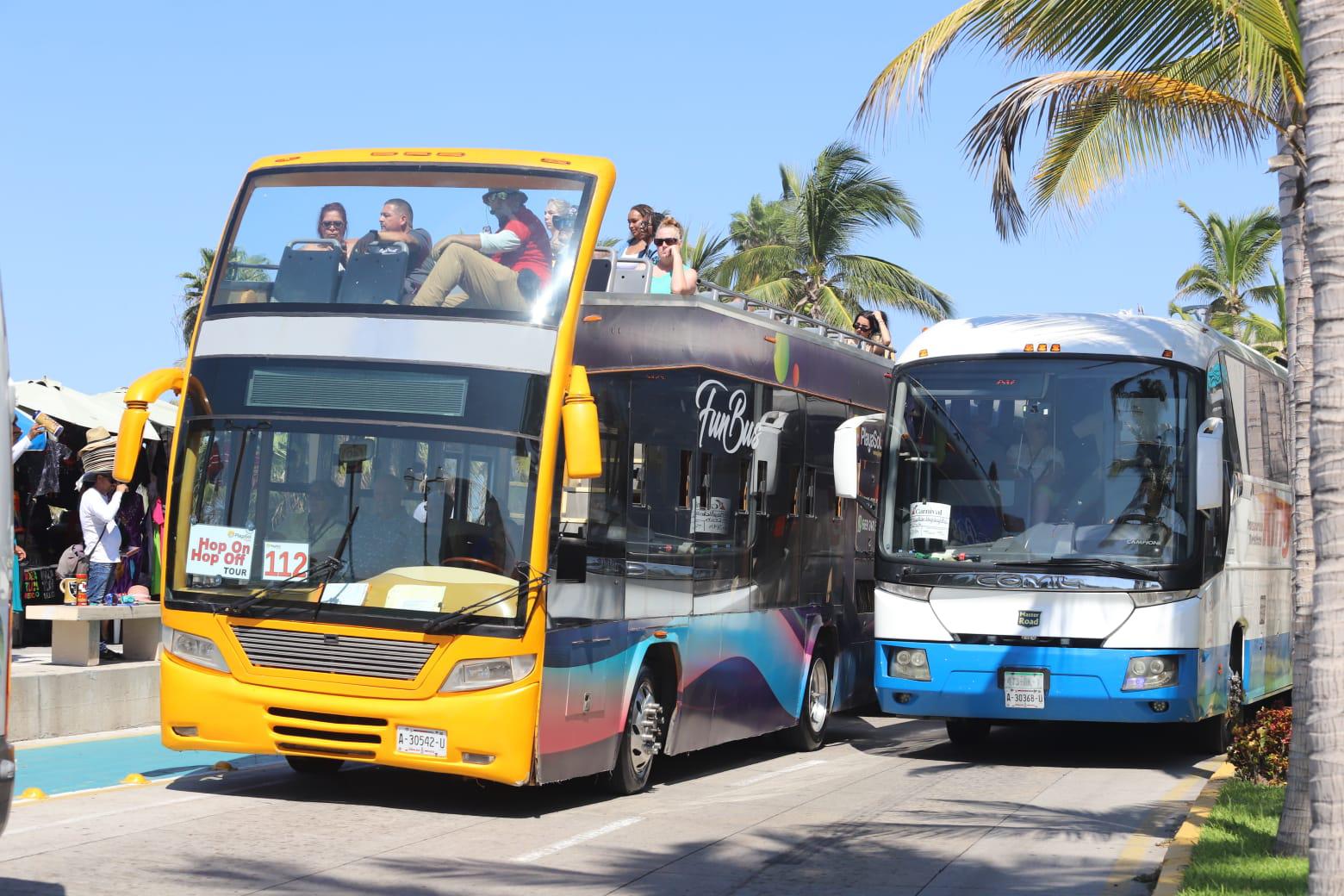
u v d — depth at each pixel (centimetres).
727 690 1377
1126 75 1344
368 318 1093
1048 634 1420
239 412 1100
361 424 1076
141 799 1122
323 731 1056
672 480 1259
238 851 928
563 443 1088
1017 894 866
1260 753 1235
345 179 1138
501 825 1055
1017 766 1489
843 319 4147
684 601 1284
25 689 1403
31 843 940
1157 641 1402
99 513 1614
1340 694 701
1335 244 710
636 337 1200
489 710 1030
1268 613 1750
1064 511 1441
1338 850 694
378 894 823
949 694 1445
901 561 1477
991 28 1388
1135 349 1464
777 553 1498
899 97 1407
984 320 1545
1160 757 1578
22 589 1872
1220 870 848
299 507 1075
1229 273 5134
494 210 1115
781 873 920
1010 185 1428
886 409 1702
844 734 1842
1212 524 1464
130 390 1096
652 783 1319
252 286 1129
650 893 857
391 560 1055
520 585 1041
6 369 704
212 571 1085
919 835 1054
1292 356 1296
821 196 4294
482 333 1080
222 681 1073
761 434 1455
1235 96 1407
